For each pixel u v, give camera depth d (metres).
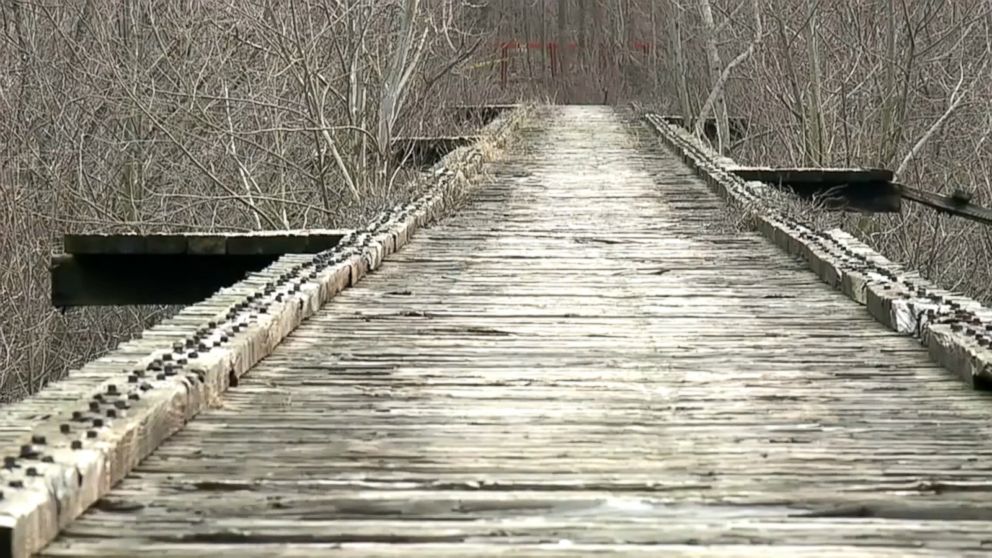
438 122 66.88
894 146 55.44
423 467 11.90
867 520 10.38
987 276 58.44
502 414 14.14
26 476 9.70
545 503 10.83
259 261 30.70
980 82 61.75
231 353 15.42
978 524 10.27
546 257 28.11
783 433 13.34
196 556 9.26
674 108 95.56
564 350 17.98
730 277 25.17
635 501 10.88
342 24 52.03
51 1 58.50
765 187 39.09
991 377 15.11
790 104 65.06
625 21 150.50
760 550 9.54
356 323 20.11
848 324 20.09
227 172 56.59
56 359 53.28
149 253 30.25
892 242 59.97
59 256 30.78
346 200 51.88
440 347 18.17
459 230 33.09
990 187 56.91
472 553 9.41
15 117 54.69
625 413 14.21
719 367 16.84
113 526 9.95
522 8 156.50
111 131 56.88
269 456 12.23
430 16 52.34
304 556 9.29
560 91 158.50
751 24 72.94
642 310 21.38
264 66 57.41
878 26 63.34
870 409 14.45
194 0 58.25
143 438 11.98
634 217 35.94
